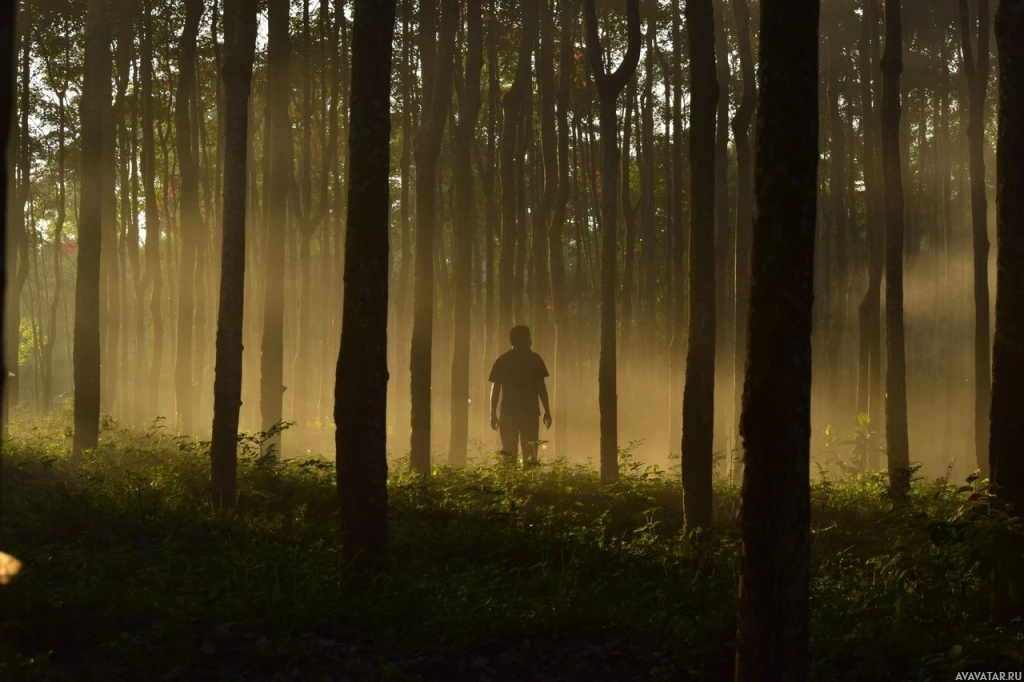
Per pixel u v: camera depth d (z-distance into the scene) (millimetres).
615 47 24453
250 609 6027
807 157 3900
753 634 3926
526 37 16562
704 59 8266
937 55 26641
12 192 23984
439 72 11469
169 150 27109
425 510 9234
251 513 8891
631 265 20781
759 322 3924
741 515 3990
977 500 5992
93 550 7395
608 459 11289
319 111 24734
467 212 13391
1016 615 5574
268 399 13234
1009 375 5852
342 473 6555
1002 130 5941
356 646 5633
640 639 5898
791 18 3879
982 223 13477
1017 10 5875
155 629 5625
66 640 5465
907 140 25047
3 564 3311
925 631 5590
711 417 8258
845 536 8844
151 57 21844
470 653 5715
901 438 11062
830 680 5059
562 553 7691
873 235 16734
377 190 6422
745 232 14977
